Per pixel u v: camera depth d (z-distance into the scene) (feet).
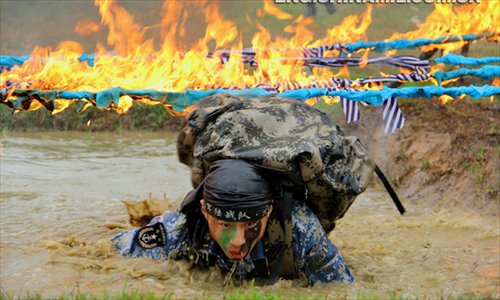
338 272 33.32
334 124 34.22
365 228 46.42
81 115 84.58
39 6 143.33
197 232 32.65
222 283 32.83
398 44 66.64
